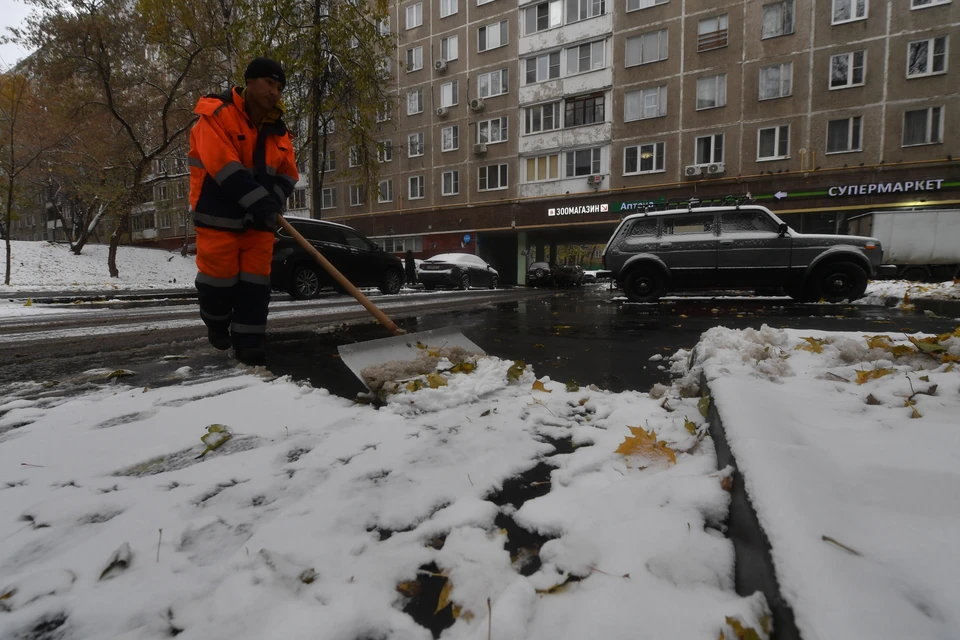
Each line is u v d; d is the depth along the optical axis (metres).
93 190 18.69
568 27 23.81
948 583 0.71
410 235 29.33
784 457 1.12
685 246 7.83
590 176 23.62
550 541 1.07
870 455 1.15
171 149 20.69
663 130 22.03
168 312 6.77
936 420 1.42
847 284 7.28
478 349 3.28
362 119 18.64
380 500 1.30
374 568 1.00
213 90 18.89
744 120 20.48
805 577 0.74
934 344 2.16
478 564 1.02
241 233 2.85
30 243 20.42
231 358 3.29
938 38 17.84
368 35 17.09
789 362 2.29
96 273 18.75
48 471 1.49
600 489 1.34
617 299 9.58
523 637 0.81
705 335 2.94
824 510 0.90
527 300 9.81
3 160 14.53
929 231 16.28
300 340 4.14
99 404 2.17
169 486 1.39
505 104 25.91
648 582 0.92
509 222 26.17
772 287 7.75
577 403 2.18
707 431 1.67
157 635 0.82
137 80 18.22
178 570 1.00
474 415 2.00
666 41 21.77
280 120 2.96
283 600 0.90
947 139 17.86
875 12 18.50
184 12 15.41
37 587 0.94
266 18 15.59
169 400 2.25
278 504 1.30
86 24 15.31
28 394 2.39
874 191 18.72
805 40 19.44
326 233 11.13
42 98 16.50
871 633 0.63
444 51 27.58
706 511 1.14
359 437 1.75
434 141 28.16
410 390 2.23
